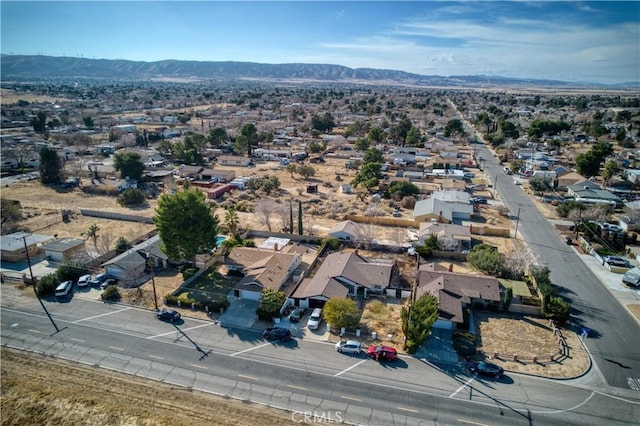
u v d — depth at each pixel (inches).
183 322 1980.8
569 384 1593.3
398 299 2201.0
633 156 5452.8
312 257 2714.1
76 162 5068.9
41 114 7578.7
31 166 5196.9
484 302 2108.8
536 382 1598.2
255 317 2026.3
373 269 2352.4
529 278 2379.4
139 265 2413.9
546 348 1804.9
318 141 7106.3
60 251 2591.0
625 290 2321.6
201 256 2591.0
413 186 4094.5
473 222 3412.9
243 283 2225.6
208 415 1402.6
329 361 1704.0
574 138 7042.3
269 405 1457.9
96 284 2301.9
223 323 1973.4
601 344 1841.8
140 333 1888.5
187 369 1648.6
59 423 1364.4
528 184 4557.1
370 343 1824.6
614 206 3698.3
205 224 2380.7
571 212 3393.2
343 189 4286.4
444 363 1701.5
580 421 1413.6
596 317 2055.9
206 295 2217.0
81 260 2498.8
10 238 2760.8
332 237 2923.2
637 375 1649.9
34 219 3373.5
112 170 4741.6
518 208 3769.7
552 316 1984.5
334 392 1528.1
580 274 2512.3
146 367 1659.7
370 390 1540.4
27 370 1633.9
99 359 1707.7
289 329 1921.8
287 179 4813.0
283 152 6043.3
